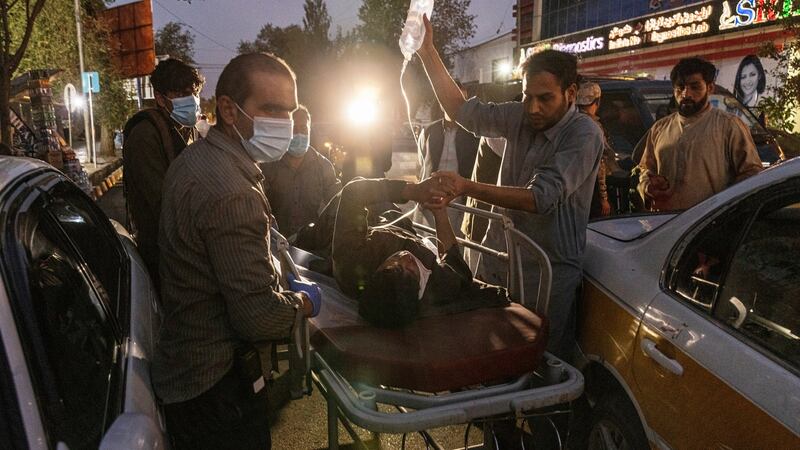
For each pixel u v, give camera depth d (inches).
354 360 79.8
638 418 92.5
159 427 70.7
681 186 150.2
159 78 141.4
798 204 74.2
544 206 100.4
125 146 140.6
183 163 75.0
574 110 110.5
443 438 136.6
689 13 793.6
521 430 106.2
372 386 81.9
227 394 78.7
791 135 324.2
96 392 62.9
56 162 400.2
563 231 108.2
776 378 66.6
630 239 109.4
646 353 87.6
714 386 74.2
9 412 48.8
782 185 77.7
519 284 102.2
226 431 79.4
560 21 1116.5
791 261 71.9
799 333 67.2
